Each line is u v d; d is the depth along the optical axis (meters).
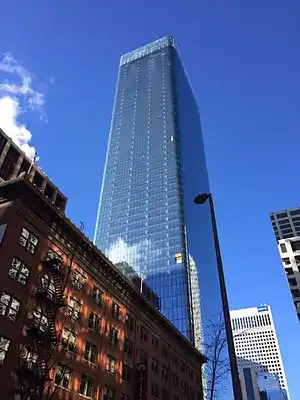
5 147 54.47
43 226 40.94
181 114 182.00
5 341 31.73
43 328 34.94
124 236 144.12
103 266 49.97
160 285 120.81
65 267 42.28
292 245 121.31
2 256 34.47
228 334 16.45
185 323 108.38
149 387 52.91
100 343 44.44
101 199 164.50
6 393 29.88
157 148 167.38
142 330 57.06
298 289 113.00
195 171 173.00
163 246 132.50
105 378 43.22
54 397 34.41
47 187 56.31
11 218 37.22
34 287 36.72
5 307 32.88
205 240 153.88
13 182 39.22
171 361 63.84
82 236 45.81
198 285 126.69
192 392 68.31
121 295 53.28
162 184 152.50
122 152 177.62
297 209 172.88
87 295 44.94
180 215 138.12
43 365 33.06
